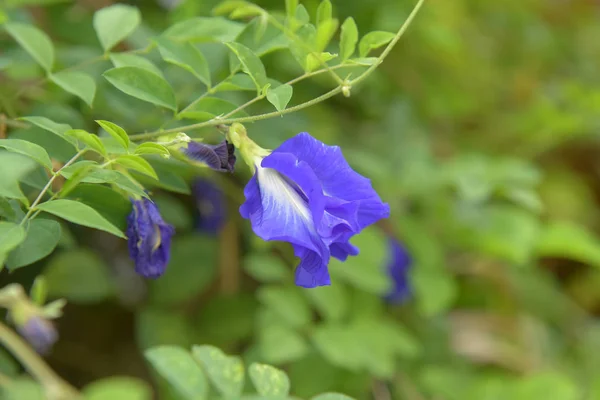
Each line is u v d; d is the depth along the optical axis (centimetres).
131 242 43
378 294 59
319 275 40
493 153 80
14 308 46
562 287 86
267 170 41
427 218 64
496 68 83
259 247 58
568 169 90
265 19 45
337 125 65
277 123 57
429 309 59
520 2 84
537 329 69
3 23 46
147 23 59
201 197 59
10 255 39
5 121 46
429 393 61
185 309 62
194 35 45
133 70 43
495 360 66
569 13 95
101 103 52
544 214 83
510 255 62
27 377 52
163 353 41
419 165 62
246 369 56
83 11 59
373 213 41
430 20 70
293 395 57
